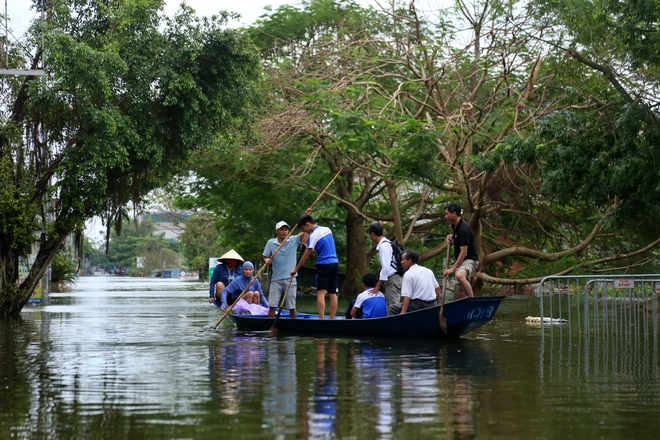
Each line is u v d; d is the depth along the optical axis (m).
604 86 16.48
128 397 6.07
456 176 17.91
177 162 17.84
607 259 18.55
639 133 15.57
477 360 8.24
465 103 16.52
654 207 14.63
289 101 20.25
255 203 24.08
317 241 11.88
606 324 11.38
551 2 15.32
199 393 6.23
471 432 4.88
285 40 23.20
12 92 16.66
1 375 7.24
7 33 16.61
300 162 21.44
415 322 10.37
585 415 5.38
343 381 6.79
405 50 18.20
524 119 17.52
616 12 14.32
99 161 15.45
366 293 11.48
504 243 22.38
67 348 9.59
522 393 6.21
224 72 17.02
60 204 16.22
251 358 8.42
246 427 5.02
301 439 4.71
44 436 4.83
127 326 13.13
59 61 14.83
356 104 17.67
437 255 23.67
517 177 19.31
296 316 12.65
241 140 19.81
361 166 18.56
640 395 6.14
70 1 16.34
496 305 10.30
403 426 5.04
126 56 16.23
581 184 15.05
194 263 63.31
